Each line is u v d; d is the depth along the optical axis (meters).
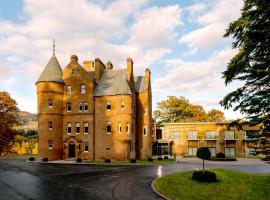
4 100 58.41
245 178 25.03
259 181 23.42
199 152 25.09
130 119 50.62
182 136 67.44
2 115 58.25
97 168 36.34
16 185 22.92
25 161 46.53
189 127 67.19
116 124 50.53
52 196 19.06
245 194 20.19
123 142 49.81
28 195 19.22
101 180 25.86
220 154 52.75
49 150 50.06
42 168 35.75
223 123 64.69
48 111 51.03
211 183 23.02
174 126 68.44
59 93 52.44
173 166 39.03
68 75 53.62
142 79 59.69
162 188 21.67
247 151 62.31
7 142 59.25
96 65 54.88
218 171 27.69
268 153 14.60
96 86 53.69
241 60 14.55
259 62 14.04
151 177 27.66
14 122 60.22
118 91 51.25
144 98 57.53
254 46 13.79
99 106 51.84
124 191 20.98
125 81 52.09
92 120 51.50
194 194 20.20
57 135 51.19
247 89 14.81
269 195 19.58
